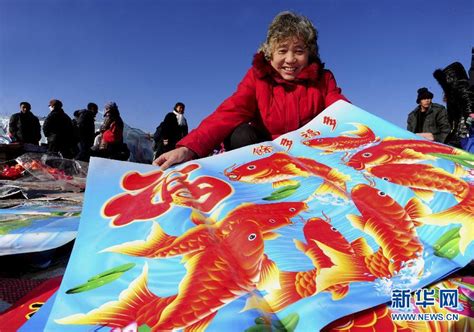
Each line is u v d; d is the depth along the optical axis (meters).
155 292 0.96
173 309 0.90
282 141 1.75
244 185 1.42
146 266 1.05
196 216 1.23
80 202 3.34
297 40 1.91
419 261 1.04
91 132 7.61
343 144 1.67
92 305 0.94
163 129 8.05
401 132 1.70
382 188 1.33
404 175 1.38
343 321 0.90
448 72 3.23
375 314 0.92
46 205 3.08
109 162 1.60
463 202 1.24
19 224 1.92
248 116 2.03
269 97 2.02
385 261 1.04
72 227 1.86
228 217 1.21
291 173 1.48
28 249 1.66
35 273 1.74
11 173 4.66
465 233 1.13
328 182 1.40
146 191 1.44
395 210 1.23
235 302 0.90
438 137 5.52
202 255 1.06
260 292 0.95
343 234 1.14
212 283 0.96
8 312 1.20
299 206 1.26
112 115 7.46
